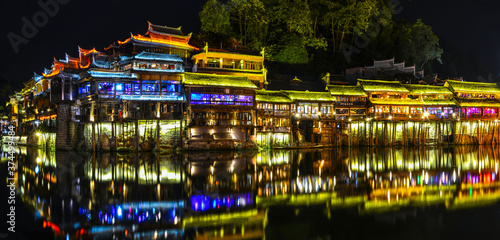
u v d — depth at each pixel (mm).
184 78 65812
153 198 31078
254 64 84125
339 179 39938
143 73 63969
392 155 64875
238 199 30891
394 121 86438
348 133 83688
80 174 42375
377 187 36000
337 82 97312
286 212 27391
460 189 35375
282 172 44125
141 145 64438
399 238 22453
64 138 70125
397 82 90562
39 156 61469
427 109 89188
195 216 26328
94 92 63000
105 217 26188
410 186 36688
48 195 32281
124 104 63250
